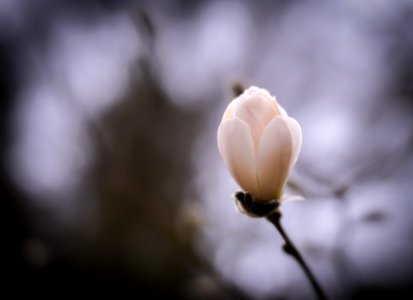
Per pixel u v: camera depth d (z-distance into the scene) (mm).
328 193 588
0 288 846
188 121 1007
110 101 960
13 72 1090
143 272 878
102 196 930
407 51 944
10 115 1103
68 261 917
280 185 482
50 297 869
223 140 479
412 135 662
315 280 484
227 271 721
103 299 883
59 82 876
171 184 938
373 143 816
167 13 1004
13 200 1045
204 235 739
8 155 1081
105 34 884
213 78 1068
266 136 474
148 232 811
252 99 478
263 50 1104
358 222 601
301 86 1056
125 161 882
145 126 957
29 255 793
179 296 840
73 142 931
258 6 1104
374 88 971
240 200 483
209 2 1083
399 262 748
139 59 774
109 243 912
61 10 974
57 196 1038
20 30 1011
